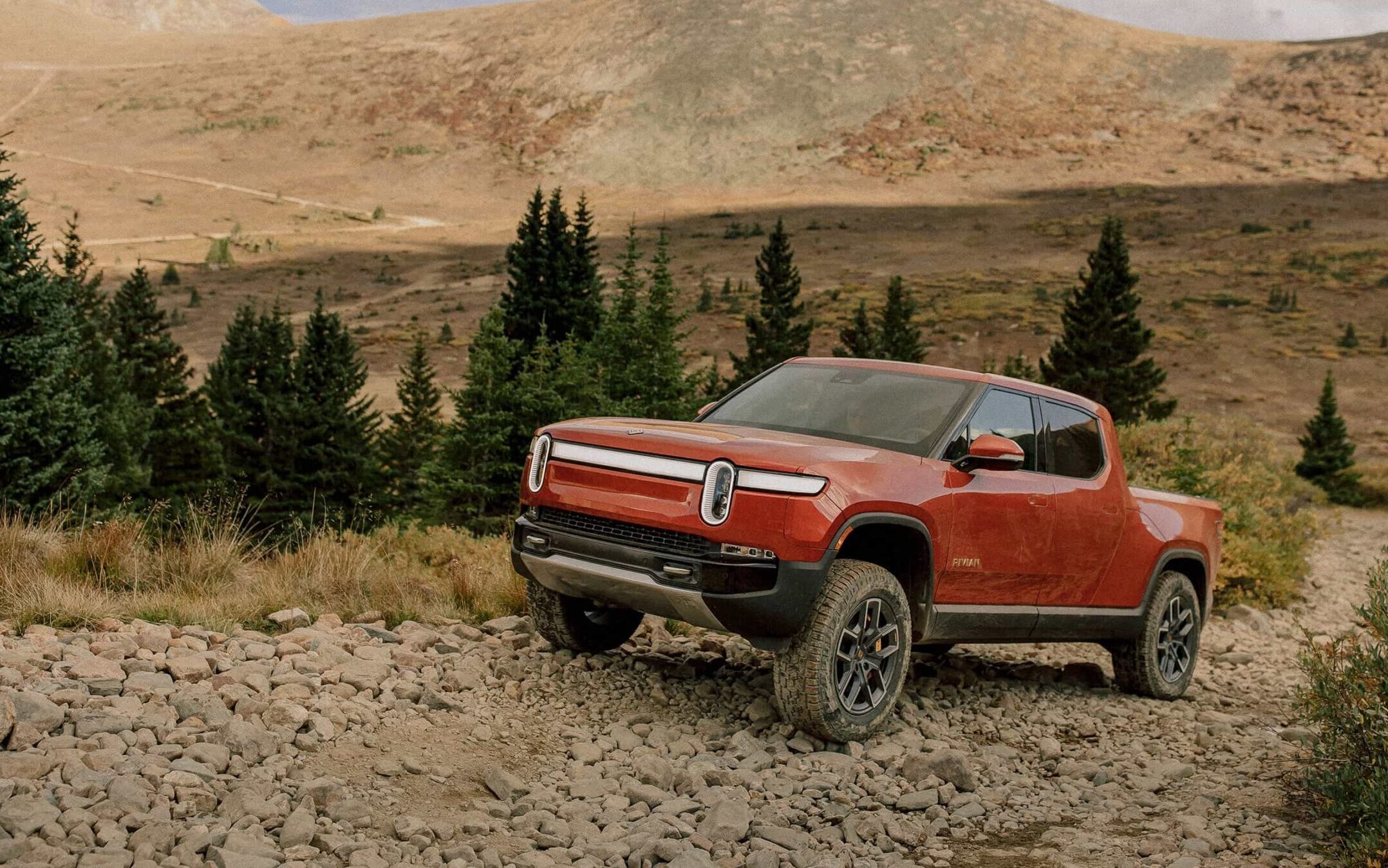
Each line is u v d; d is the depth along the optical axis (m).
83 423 12.98
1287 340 130.38
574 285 42.34
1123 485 5.98
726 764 4.26
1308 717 4.35
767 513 4.26
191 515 6.79
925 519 4.70
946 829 3.87
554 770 4.07
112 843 2.90
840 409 5.28
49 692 3.88
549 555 4.80
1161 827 3.99
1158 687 6.30
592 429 4.85
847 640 4.62
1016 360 43.53
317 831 3.14
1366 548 19.91
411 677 4.80
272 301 182.00
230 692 4.12
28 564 5.76
